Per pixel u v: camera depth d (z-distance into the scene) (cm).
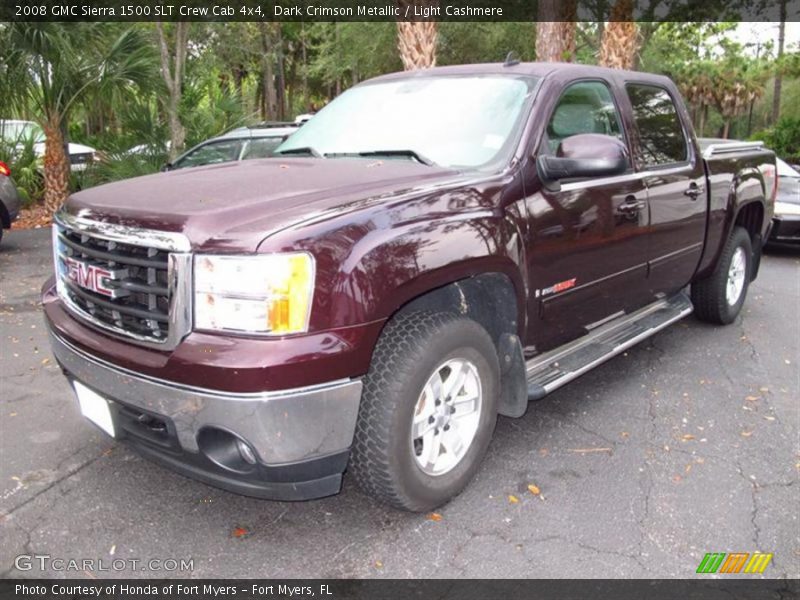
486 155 359
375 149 390
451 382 322
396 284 282
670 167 475
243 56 2902
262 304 258
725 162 552
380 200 295
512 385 361
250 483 278
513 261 336
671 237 475
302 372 259
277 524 321
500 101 384
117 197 311
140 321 284
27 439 398
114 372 285
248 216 273
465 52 2125
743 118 5112
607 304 428
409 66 1020
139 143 1248
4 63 1066
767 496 346
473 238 314
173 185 323
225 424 260
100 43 1130
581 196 381
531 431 414
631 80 462
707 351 556
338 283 267
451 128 382
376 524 321
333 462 281
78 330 309
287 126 999
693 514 330
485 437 343
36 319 632
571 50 1405
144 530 316
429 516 327
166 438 283
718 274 584
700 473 368
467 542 308
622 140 434
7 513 326
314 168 350
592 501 340
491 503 338
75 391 328
